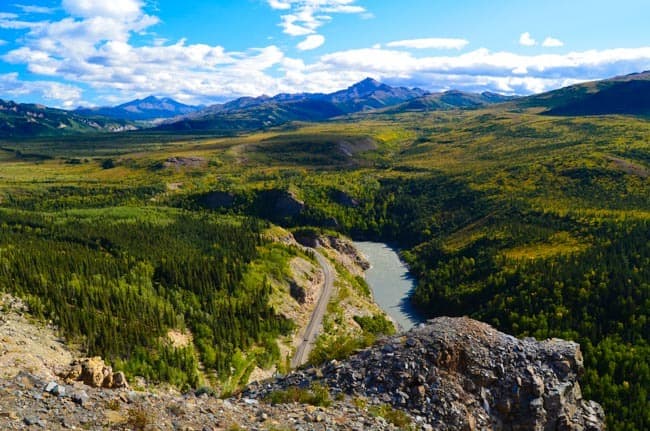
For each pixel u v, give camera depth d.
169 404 26.66
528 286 115.25
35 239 121.56
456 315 125.88
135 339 76.56
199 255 127.12
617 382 79.81
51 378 27.30
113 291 92.19
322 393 31.58
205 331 92.50
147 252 122.12
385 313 135.00
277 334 104.25
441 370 33.44
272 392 33.25
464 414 31.17
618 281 103.19
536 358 36.22
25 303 74.81
